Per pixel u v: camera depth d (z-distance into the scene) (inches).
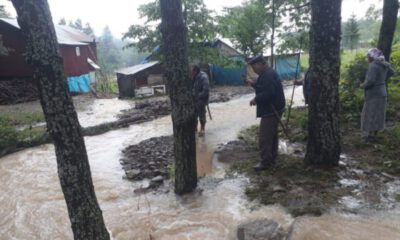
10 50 807.7
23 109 648.4
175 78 186.5
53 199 216.8
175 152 201.9
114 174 256.1
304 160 230.5
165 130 418.3
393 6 328.8
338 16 199.0
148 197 206.5
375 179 198.7
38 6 96.8
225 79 981.8
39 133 382.0
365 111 256.5
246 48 824.3
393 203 171.3
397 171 206.8
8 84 801.6
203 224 170.7
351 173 208.5
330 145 214.7
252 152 278.1
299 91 765.9
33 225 184.9
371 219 159.0
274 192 193.3
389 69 261.3
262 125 221.8
